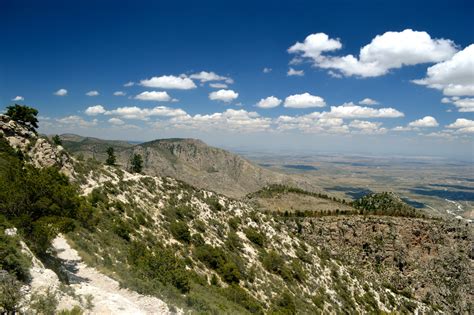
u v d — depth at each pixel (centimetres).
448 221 12512
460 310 10200
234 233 6819
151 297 2331
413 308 8838
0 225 2042
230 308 3325
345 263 9750
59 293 1678
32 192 2394
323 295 6406
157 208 5988
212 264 4966
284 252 7338
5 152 5025
